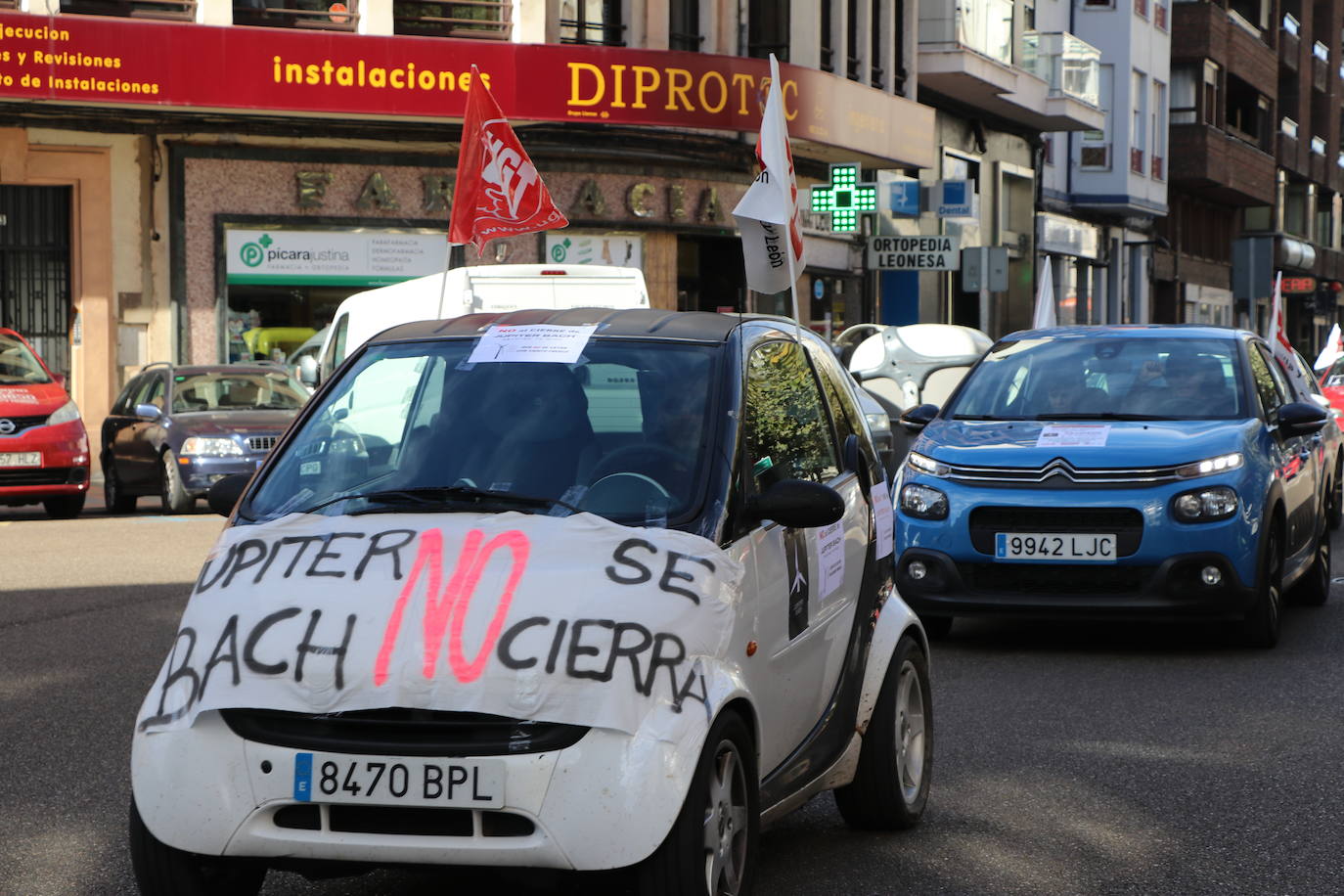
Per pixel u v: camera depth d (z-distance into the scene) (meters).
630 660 4.94
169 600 13.34
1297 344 83.44
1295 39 76.62
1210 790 7.52
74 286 26.83
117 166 26.92
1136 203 54.72
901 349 25.44
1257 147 70.25
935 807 7.26
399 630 4.98
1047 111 46.38
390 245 28.89
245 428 20.47
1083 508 10.74
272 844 4.91
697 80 29.19
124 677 10.16
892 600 6.95
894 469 23.72
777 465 6.06
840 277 38.25
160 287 27.27
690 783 4.86
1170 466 10.80
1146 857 6.52
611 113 28.41
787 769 5.84
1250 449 11.20
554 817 4.79
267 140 27.89
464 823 4.86
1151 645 11.48
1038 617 10.94
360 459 5.89
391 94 26.94
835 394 7.15
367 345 6.41
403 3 28.59
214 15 26.75
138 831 5.10
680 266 33.00
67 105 25.80
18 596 13.53
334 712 4.88
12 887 6.10
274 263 28.02
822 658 6.21
